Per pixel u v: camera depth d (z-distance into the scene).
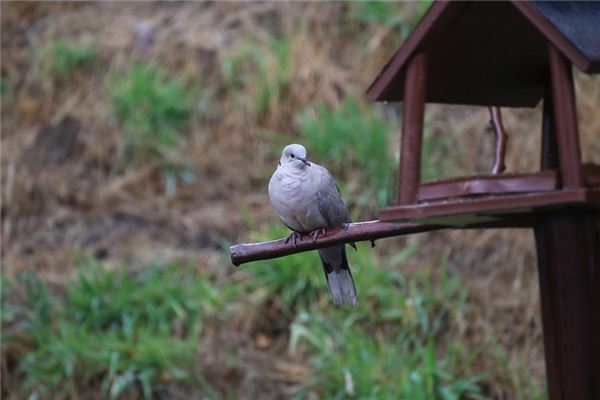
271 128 13.84
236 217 12.88
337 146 12.96
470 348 10.91
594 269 6.53
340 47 14.54
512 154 12.77
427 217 5.97
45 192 13.45
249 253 6.94
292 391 10.77
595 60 5.71
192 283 11.83
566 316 6.50
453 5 6.21
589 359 6.52
